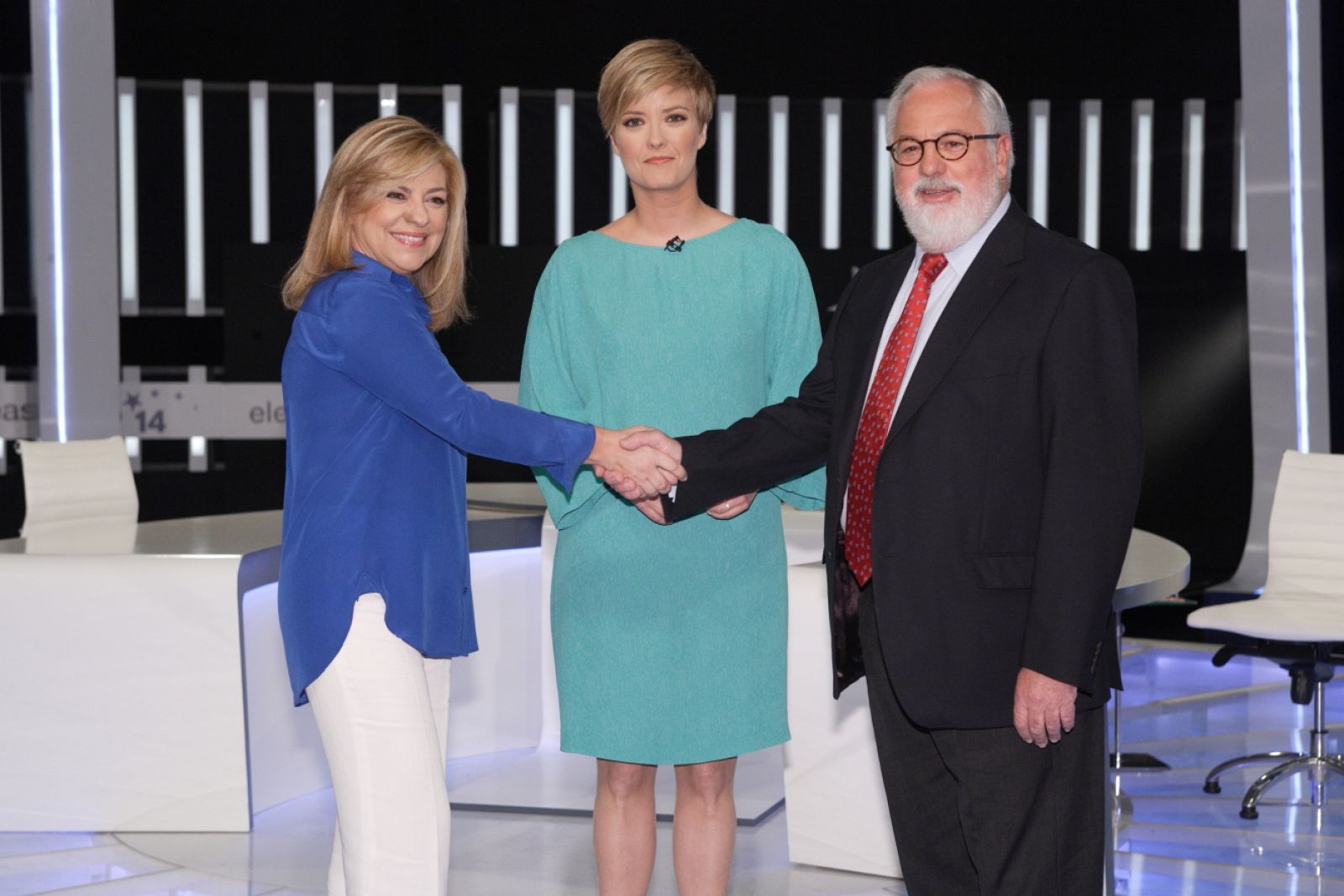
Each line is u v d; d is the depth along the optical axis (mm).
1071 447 1966
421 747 2107
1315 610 3992
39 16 6992
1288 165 6688
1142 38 7020
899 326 2180
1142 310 6742
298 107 7258
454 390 2162
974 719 2039
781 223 7254
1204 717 4949
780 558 2621
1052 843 2061
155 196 7227
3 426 7062
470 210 7297
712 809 2611
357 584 2086
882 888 3141
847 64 7191
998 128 2111
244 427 6820
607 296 2520
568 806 3781
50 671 3588
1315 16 6645
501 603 4355
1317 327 6656
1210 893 3125
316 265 2225
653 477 2361
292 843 3508
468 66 7234
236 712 3592
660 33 7207
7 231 7082
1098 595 1947
